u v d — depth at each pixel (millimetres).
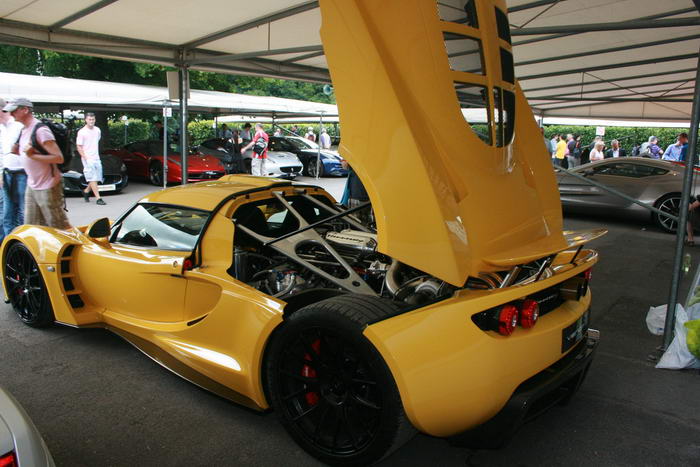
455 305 2170
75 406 2953
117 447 2584
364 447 2307
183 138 8805
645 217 8859
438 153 2357
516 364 2188
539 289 2312
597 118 18484
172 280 3201
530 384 2314
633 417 2939
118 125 24828
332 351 2410
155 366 3471
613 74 11945
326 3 2406
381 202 2283
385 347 2150
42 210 5477
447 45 2445
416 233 2209
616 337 4148
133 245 3582
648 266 6398
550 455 2574
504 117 2705
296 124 29391
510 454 2580
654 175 8836
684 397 3178
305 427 2531
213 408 2973
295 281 3008
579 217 10062
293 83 38844
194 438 2674
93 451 2549
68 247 3762
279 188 3562
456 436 2354
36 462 1585
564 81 12664
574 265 2680
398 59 2346
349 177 6906
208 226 3160
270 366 2549
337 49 2400
